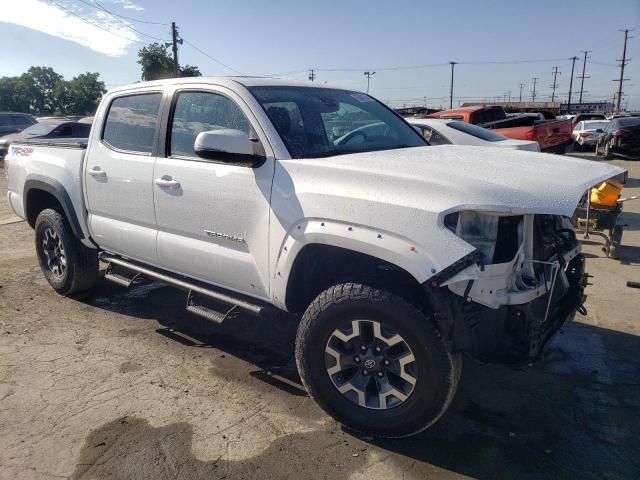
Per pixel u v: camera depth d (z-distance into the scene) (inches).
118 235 171.3
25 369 153.1
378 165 117.7
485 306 107.8
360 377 118.2
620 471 110.0
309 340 119.3
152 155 156.5
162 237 155.0
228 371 152.6
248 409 132.8
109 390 141.7
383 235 107.1
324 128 144.6
